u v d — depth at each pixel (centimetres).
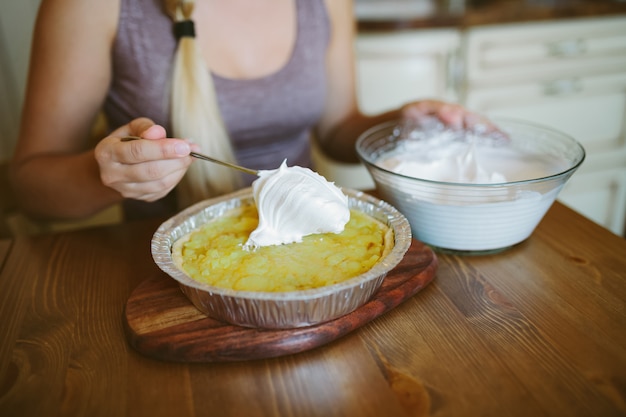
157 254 67
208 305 61
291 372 57
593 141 224
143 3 103
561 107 215
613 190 231
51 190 95
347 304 61
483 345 59
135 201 122
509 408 51
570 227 86
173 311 64
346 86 136
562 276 73
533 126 97
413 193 76
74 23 98
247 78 115
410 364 57
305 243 72
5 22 170
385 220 76
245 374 57
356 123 130
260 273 65
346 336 62
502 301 67
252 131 119
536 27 199
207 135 103
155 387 55
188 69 101
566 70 209
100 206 98
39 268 79
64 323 66
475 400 52
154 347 59
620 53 212
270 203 71
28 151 102
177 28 102
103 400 54
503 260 77
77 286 74
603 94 217
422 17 189
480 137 98
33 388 55
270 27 116
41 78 100
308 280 64
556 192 77
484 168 87
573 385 53
